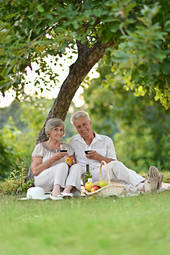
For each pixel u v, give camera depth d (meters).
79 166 5.85
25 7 4.67
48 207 4.39
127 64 3.52
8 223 3.50
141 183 6.25
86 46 7.18
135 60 3.51
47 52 5.41
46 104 13.55
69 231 2.93
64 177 5.77
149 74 4.09
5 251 2.49
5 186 7.13
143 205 4.26
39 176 6.02
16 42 4.59
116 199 5.15
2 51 4.53
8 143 12.77
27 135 14.48
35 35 5.14
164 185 6.60
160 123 21.48
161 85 5.02
